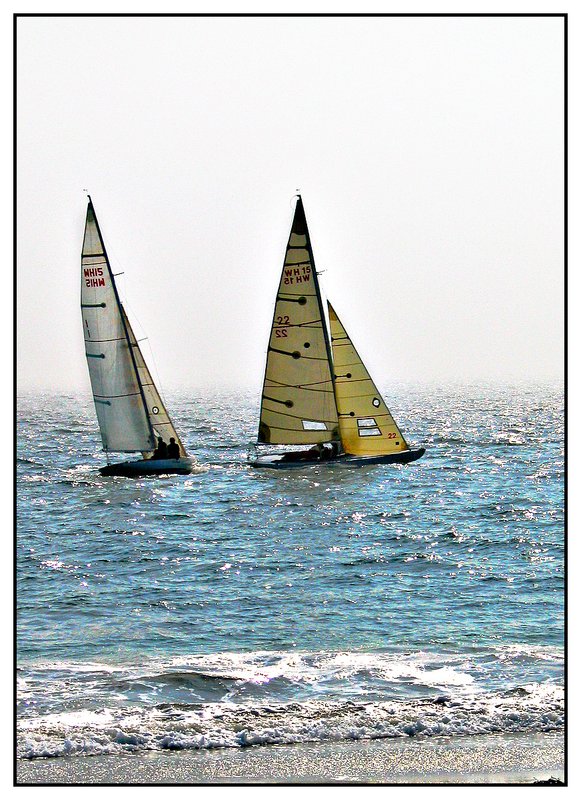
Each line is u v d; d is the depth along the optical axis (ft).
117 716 151.53
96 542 280.92
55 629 199.82
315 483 357.20
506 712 151.02
